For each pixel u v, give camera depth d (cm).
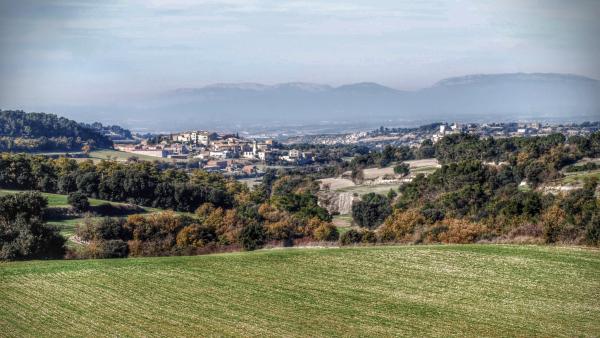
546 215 7694
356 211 11238
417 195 11512
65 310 4156
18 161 11875
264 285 4838
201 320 3969
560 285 4753
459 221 8188
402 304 4353
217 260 5644
